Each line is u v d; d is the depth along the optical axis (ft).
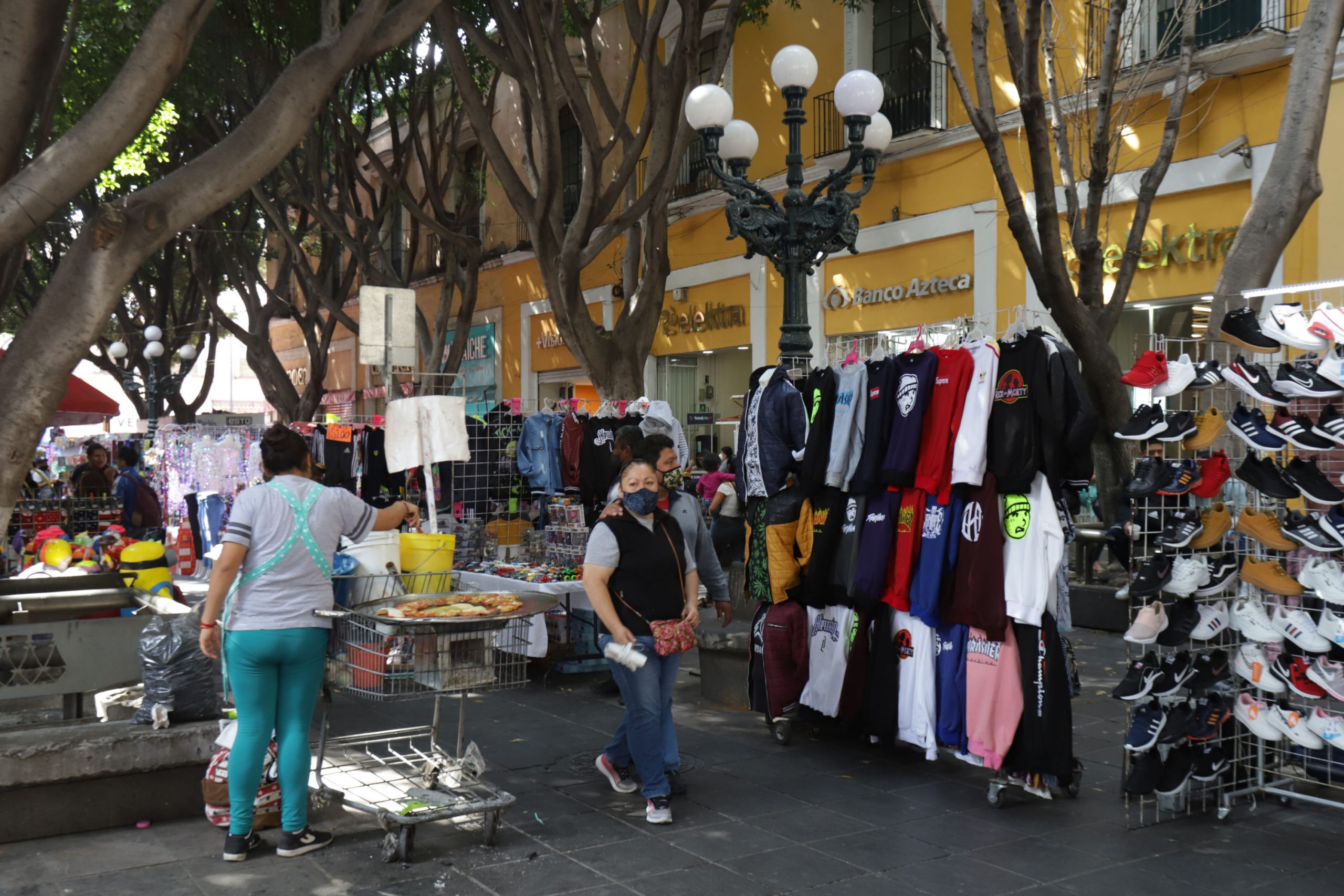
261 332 72.95
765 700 20.49
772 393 20.16
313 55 19.29
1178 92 28.76
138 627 18.16
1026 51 23.97
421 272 94.32
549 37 39.14
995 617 16.31
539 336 81.66
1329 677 15.24
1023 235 27.22
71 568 24.52
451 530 30.04
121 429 99.55
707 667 24.09
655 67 40.57
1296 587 15.71
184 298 83.41
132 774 15.34
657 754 15.83
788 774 18.42
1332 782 16.62
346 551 16.25
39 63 18.56
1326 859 14.47
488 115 53.52
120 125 17.29
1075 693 18.31
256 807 15.15
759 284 62.54
